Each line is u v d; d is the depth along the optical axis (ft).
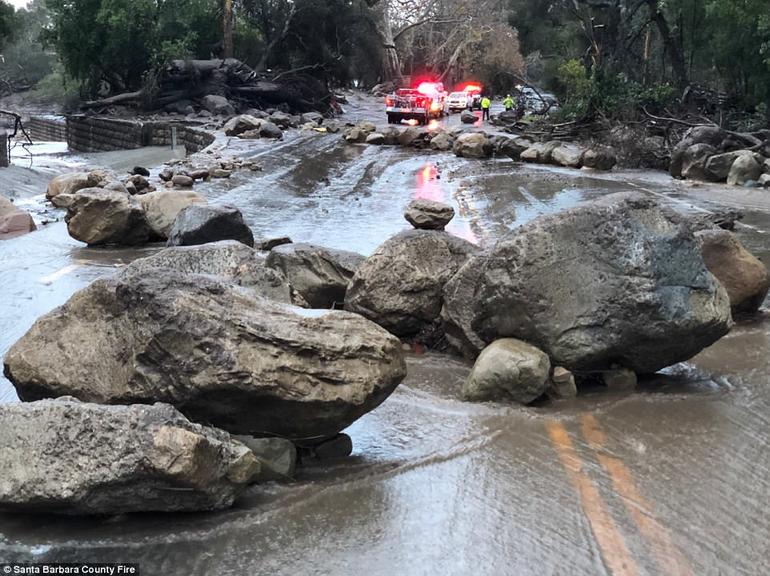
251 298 18.01
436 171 88.53
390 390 18.34
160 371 16.90
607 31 126.41
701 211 61.52
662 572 14.24
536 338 23.18
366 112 195.93
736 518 16.17
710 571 14.30
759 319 30.96
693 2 120.47
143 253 43.45
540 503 16.66
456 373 25.08
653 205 23.26
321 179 80.18
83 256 42.47
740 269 30.76
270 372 16.70
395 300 27.50
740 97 117.60
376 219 56.54
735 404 22.49
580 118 115.55
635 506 16.58
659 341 22.59
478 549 14.88
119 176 73.15
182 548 14.62
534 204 63.67
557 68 172.45
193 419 17.08
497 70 264.93
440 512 16.21
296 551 14.66
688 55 138.51
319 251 29.99
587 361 22.77
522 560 14.56
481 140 105.40
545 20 283.38
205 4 164.35
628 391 23.32
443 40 292.61
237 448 15.88
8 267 39.52
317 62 181.98
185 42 153.79
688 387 23.84
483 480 17.69
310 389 16.98
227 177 76.69
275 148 107.34
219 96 155.63
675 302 22.33
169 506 15.38
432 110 168.25
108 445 14.76
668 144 101.65
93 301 18.39
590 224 22.90
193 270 25.76
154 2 155.43
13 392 23.36
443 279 27.66
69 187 63.16
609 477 17.89
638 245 22.45
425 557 14.57
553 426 20.77
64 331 18.48
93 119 154.10
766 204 65.72
